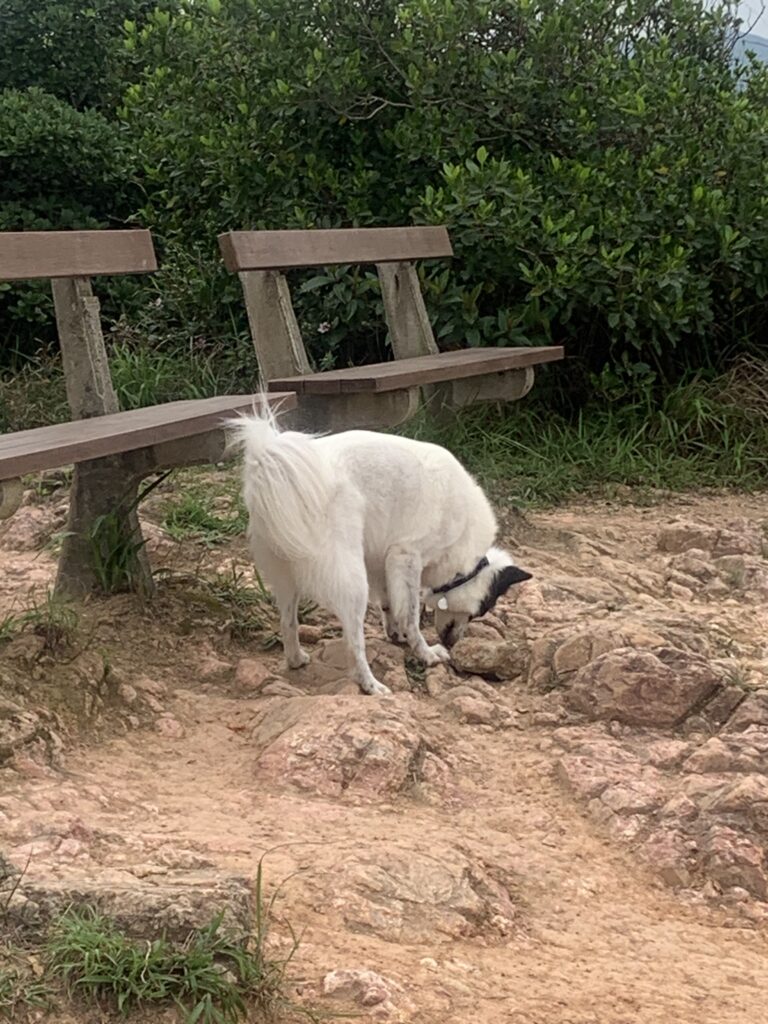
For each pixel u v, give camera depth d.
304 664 4.70
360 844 3.50
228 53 8.16
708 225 7.85
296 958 2.98
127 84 9.79
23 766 3.70
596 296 7.52
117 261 5.05
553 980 3.12
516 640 5.00
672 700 4.43
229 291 8.30
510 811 3.93
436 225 7.34
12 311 8.62
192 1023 2.63
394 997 2.89
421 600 5.04
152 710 4.22
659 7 8.97
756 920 3.60
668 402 7.85
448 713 4.48
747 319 8.45
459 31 7.67
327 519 4.42
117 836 3.37
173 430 4.37
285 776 3.88
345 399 5.50
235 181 8.11
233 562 5.29
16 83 11.09
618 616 5.18
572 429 7.79
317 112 7.85
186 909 2.89
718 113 8.39
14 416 7.49
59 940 2.77
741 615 5.60
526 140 8.11
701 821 3.87
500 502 6.55
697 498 7.27
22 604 4.88
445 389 6.73
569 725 4.44
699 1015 3.05
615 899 3.58
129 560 4.90
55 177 9.30
